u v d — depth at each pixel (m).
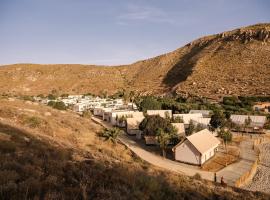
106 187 11.71
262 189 33.03
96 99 132.88
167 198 12.62
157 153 46.88
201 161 41.12
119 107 101.69
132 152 44.53
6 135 19.52
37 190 10.10
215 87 140.00
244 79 142.00
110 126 71.19
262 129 69.56
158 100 108.81
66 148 20.88
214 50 193.25
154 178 14.19
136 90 176.62
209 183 21.95
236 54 172.25
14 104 53.50
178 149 43.00
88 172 13.52
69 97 144.75
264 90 122.69
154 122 56.09
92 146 35.41
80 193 10.70
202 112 82.12
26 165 12.40
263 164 43.94
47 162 14.05
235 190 19.36
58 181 11.62
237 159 44.91
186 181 17.83
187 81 160.00
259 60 158.12
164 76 194.75
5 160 12.62
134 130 62.50
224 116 69.19
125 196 11.01
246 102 104.38
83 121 58.00
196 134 45.44
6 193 9.44
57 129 38.81
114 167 15.73
